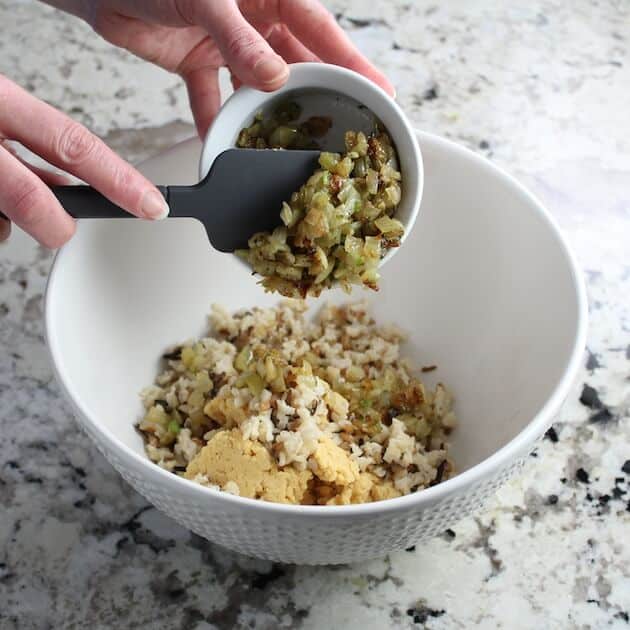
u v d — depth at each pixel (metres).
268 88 0.51
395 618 0.53
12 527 0.56
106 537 0.55
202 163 0.52
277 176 0.51
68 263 0.54
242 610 0.53
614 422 0.60
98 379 0.55
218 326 0.62
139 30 0.62
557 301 0.54
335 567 0.54
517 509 0.57
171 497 0.46
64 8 0.64
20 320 0.64
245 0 0.60
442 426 0.59
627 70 0.79
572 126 0.75
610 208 0.71
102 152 0.49
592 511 0.57
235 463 0.52
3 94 0.49
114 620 0.53
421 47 0.80
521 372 0.56
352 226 0.52
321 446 0.53
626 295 0.66
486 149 0.73
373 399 0.59
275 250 0.52
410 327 0.63
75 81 0.76
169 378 0.60
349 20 0.81
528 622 0.53
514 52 0.80
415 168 0.53
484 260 0.60
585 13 0.83
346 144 0.52
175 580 0.54
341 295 0.64
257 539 0.48
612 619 0.53
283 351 0.60
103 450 0.48
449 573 0.54
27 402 0.61
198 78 0.66
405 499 0.45
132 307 0.59
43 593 0.53
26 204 0.49
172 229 0.59
